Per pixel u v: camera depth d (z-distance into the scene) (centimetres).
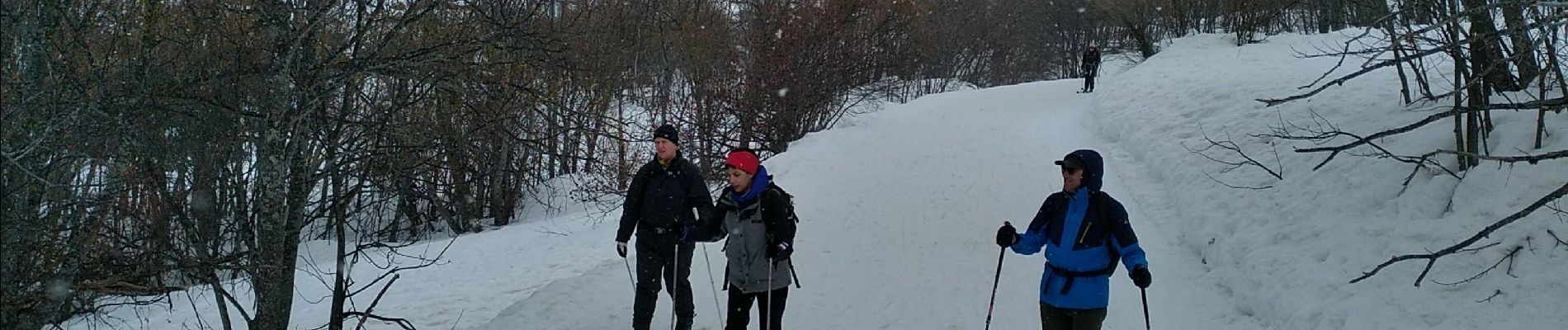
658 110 2083
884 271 819
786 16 1903
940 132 1698
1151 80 1817
